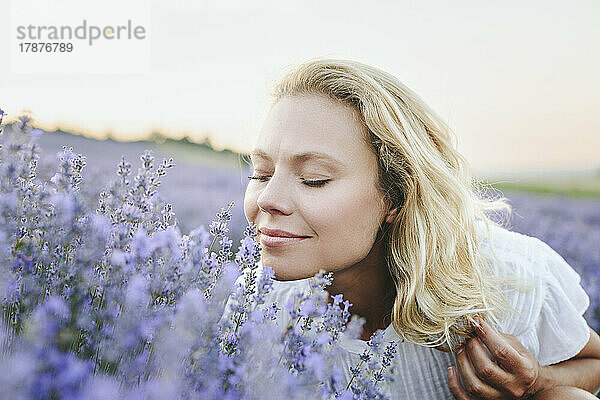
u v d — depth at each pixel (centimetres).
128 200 130
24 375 73
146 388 89
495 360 171
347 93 144
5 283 100
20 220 114
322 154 137
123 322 94
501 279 181
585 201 1595
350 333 130
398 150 148
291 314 118
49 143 1201
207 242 115
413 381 182
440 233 162
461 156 176
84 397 76
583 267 664
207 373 97
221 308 109
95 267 111
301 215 136
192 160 1510
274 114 144
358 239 143
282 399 98
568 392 174
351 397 111
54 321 87
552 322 186
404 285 162
